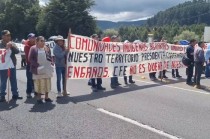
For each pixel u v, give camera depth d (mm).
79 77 11430
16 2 83312
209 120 8070
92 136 6707
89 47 11625
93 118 8055
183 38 90438
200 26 110500
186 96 11094
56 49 10492
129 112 8688
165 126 7477
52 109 8922
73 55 11188
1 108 9016
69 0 70500
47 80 9711
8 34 10047
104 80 14891
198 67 12906
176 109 9133
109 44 12414
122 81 14523
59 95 10477
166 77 15828
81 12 70438
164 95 11188
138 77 16016
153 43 14539
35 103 9664
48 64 9656
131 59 13531
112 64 12641
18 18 81750
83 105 9453
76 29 70250
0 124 7496
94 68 11883
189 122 7855
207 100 10461
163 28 109250
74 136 6699
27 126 7348
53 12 71312
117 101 10078
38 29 74312
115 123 7645
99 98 10500
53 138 6574
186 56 13891
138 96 10938
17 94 10297
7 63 9891
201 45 13148
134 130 7133
